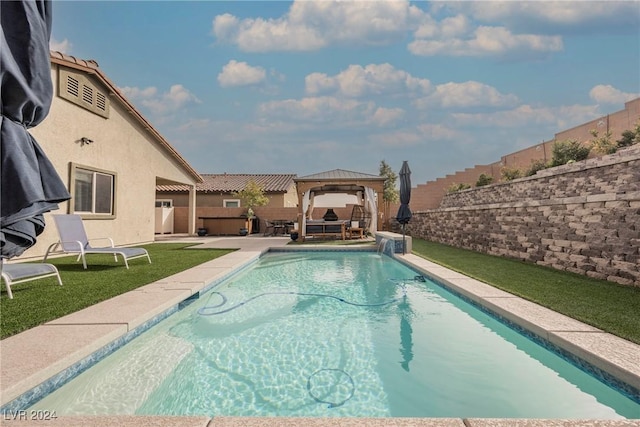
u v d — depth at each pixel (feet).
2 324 11.34
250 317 16.05
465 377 10.39
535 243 25.73
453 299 18.38
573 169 34.53
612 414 8.35
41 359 8.73
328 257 36.40
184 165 55.62
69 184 30.45
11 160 6.97
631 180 26.35
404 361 11.53
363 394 9.58
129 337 11.98
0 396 7.16
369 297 19.65
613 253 18.57
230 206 77.66
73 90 30.83
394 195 86.17
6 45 7.14
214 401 9.25
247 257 29.99
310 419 6.48
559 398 9.15
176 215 71.31
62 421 6.44
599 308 13.44
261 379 10.42
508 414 8.46
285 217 72.28
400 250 33.53
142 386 9.94
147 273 21.38
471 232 36.99
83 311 12.91
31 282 18.33
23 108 7.55
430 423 6.33
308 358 11.84
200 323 15.19
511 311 13.17
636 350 9.51
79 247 23.16
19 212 6.96
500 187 51.65
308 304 18.20
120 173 38.34
